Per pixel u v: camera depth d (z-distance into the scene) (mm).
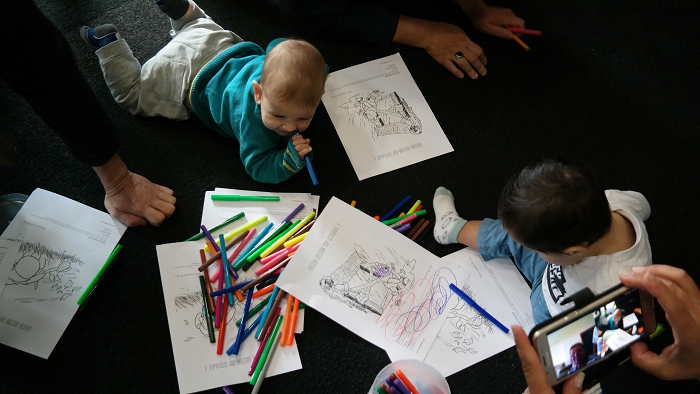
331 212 1196
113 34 1255
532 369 738
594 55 1469
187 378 1059
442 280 1164
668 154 1355
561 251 890
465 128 1364
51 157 1259
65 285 1123
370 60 1420
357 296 1133
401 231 1213
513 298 1154
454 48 1416
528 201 866
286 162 1158
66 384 1073
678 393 889
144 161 1280
